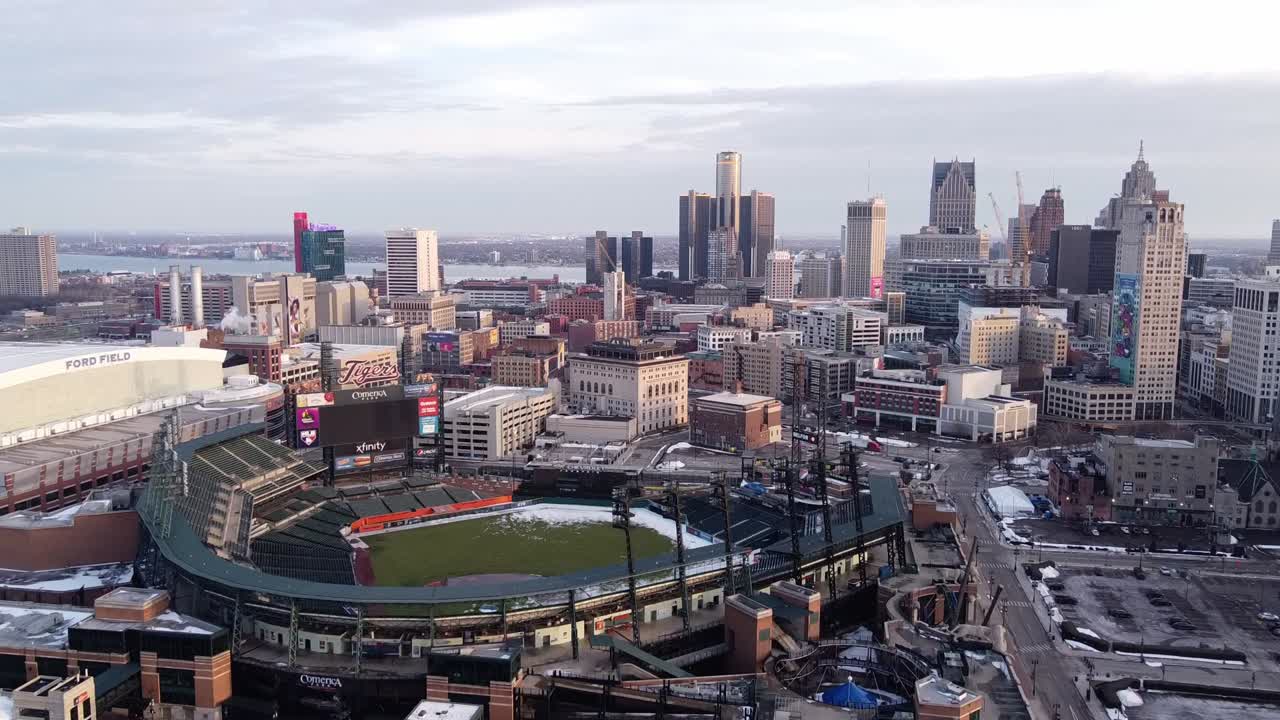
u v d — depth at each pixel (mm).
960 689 144250
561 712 162125
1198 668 198875
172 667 169250
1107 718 177375
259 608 187375
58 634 180000
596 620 194500
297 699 173375
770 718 153000
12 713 153375
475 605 182875
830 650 186000
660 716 156000
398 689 169875
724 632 197500
